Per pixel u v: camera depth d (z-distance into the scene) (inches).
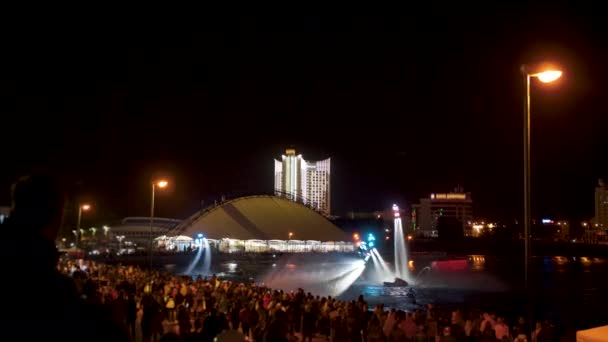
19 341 97.0
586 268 7081.7
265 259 5526.6
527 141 823.1
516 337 868.6
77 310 103.4
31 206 111.5
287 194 6924.2
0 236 107.0
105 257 4286.4
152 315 809.5
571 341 919.7
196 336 287.7
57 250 113.1
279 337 354.0
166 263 4690.0
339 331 906.7
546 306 2723.9
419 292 3422.7
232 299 1081.4
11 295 100.2
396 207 6117.1
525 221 813.9
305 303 1086.4
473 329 881.5
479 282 4311.0
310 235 6742.1
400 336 810.2
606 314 2432.3
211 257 5137.8
